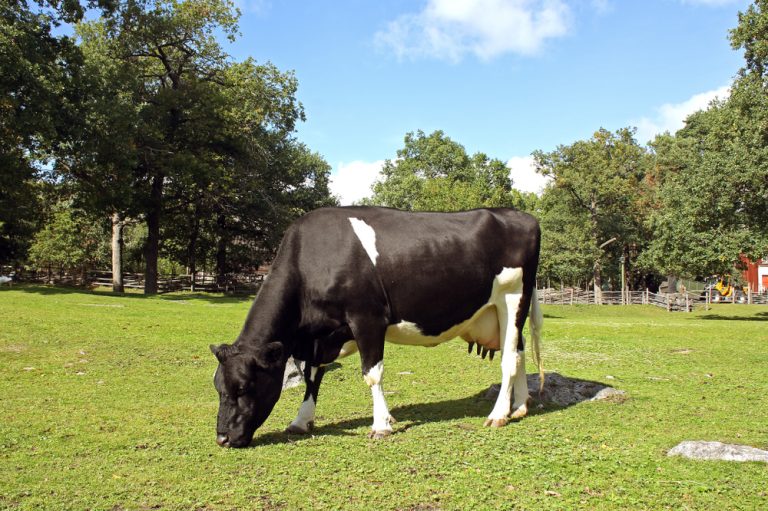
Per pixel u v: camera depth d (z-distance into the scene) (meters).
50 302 21.05
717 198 30.59
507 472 5.48
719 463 5.71
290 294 7.04
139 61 33.88
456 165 65.94
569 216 50.62
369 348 7.07
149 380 10.09
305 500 4.86
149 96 33.75
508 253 7.80
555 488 5.11
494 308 7.87
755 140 29.53
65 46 25.70
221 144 36.56
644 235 52.84
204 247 47.16
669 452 6.07
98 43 31.72
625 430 7.05
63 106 25.06
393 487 5.13
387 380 10.45
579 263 46.97
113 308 20.44
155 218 35.50
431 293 7.29
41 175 28.56
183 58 34.62
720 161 30.20
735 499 4.80
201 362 11.74
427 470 5.57
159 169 31.88
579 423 7.39
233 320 18.53
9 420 7.33
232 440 6.33
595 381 9.77
